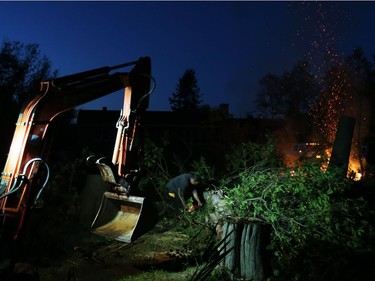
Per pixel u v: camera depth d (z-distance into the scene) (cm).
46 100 488
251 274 557
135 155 614
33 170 474
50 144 498
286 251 580
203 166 860
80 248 667
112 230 573
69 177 1022
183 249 693
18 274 452
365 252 579
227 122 2356
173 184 789
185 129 2809
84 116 2958
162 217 861
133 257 677
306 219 599
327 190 614
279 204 608
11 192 450
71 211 911
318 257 567
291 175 635
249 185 632
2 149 1211
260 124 2748
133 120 601
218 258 517
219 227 640
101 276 580
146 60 631
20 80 2189
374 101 2550
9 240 465
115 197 584
